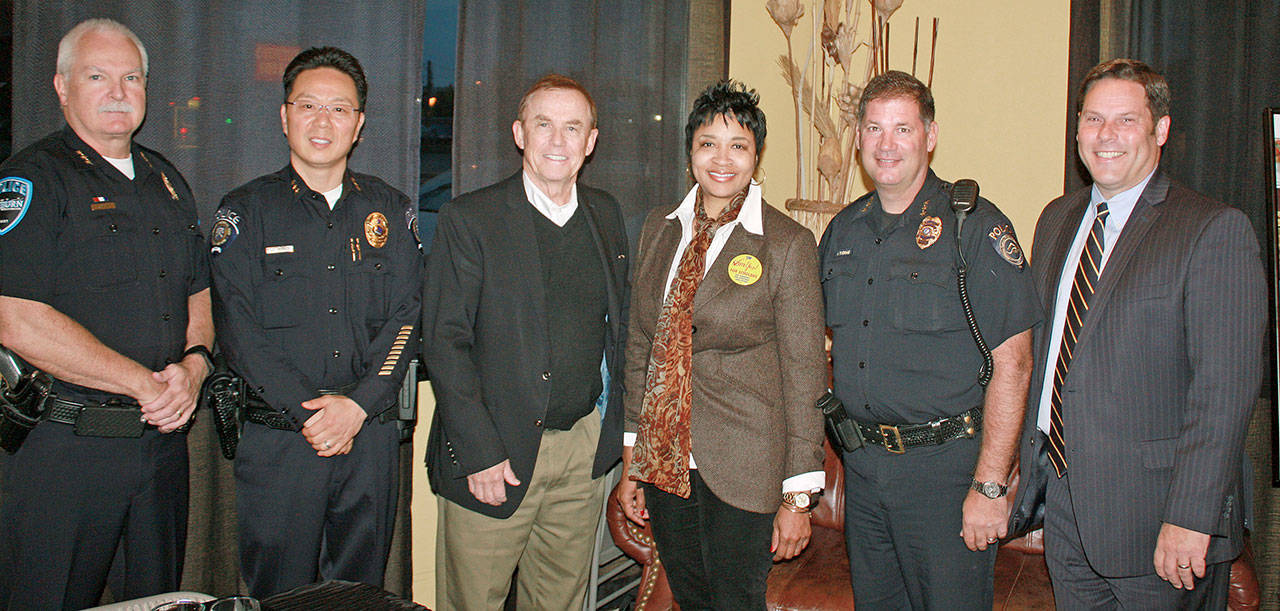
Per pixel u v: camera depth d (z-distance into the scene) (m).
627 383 1.91
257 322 1.69
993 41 3.20
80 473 1.57
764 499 1.70
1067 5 3.07
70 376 1.51
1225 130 2.85
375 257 1.81
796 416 1.70
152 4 1.74
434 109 2.38
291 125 1.71
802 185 3.18
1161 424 1.59
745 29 3.24
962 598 1.71
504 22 2.33
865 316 1.74
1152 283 1.57
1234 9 2.81
